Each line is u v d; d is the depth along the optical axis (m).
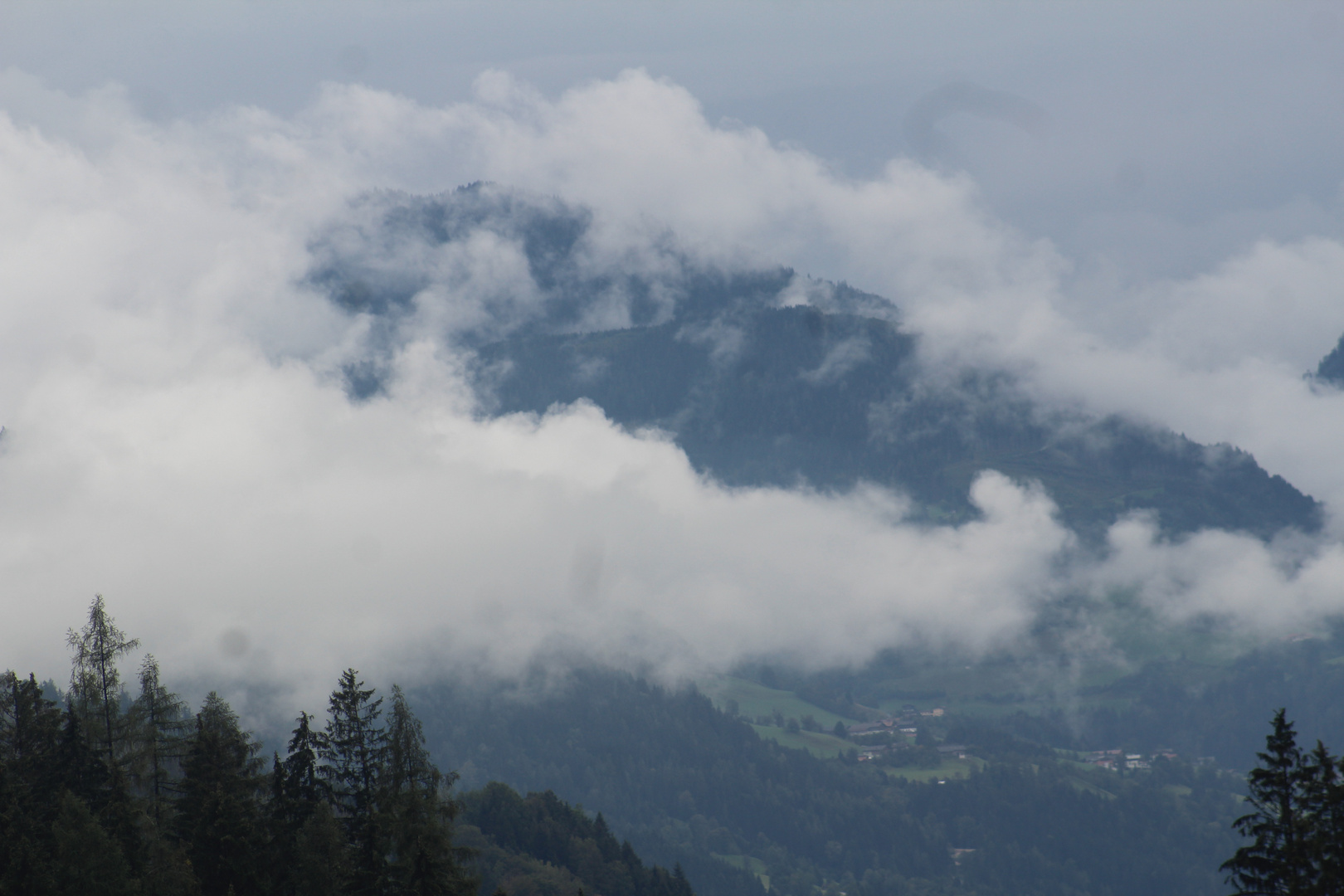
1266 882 43.31
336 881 63.72
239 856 65.00
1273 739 44.38
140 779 70.19
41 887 59.31
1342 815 41.78
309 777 69.00
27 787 67.25
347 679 70.38
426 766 67.62
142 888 62.06
